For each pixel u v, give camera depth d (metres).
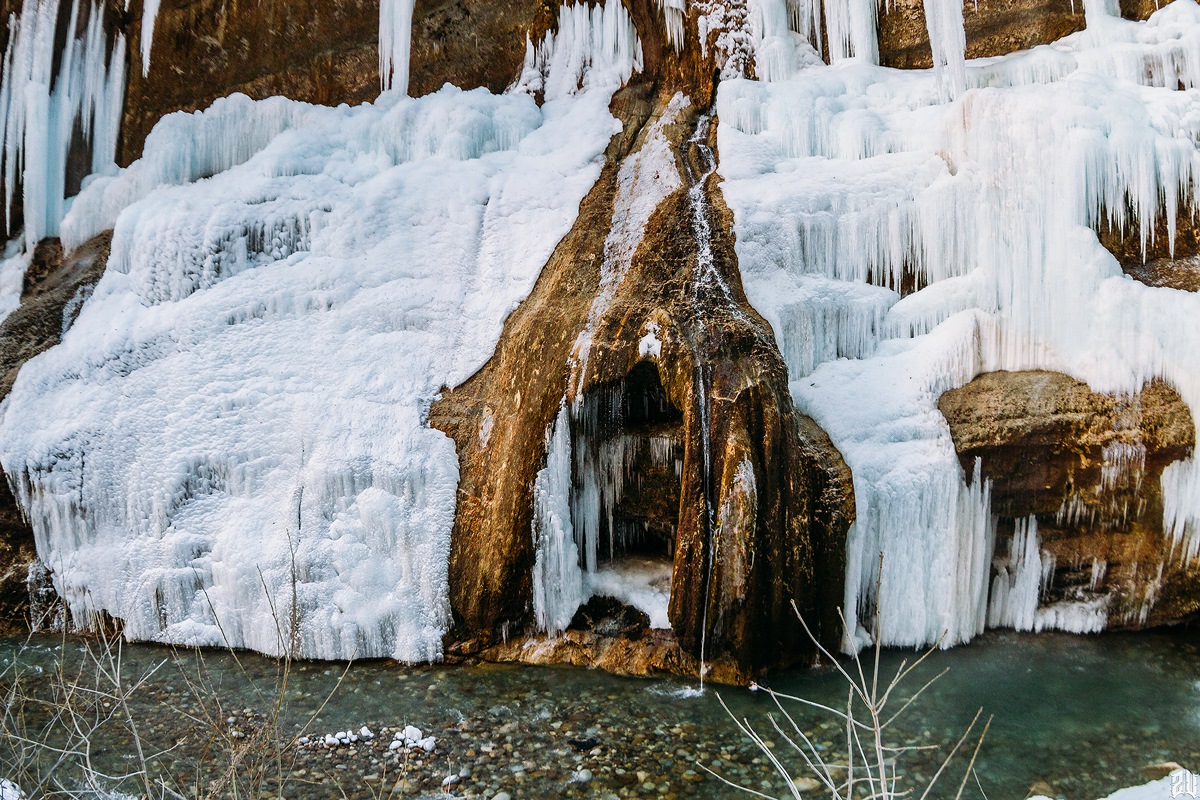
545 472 6.08
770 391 5.72
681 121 7.66
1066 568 6.30
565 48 8.52
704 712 5.34
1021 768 4.71
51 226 9.14
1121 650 6.02
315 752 5.02
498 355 6.81
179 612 6.52
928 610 6.07
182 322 7.18
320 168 8.01
